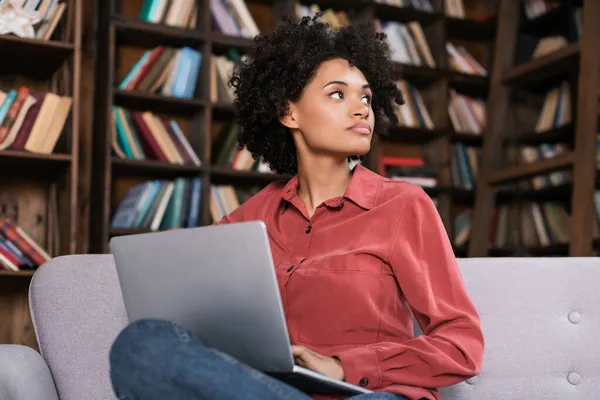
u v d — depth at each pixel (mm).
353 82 1344
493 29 4332
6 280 3232
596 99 3264
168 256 1037
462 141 4270
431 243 1210
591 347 1434
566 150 3949
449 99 4141
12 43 3012
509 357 1416
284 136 1518
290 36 1460
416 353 1108
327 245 1276
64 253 3109
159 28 3381
